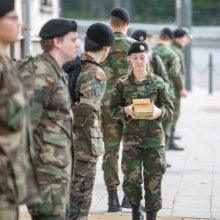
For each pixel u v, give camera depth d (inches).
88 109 488.4
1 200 343.6
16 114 346.6
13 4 356.8
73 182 495.2
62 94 401.4
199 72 2279.8
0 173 343.0
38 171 394.9
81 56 511.5
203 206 650.8
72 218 493.7
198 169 853.2
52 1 1178.0
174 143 1005.2
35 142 395.9
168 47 928.9
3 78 346.6
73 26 410.3
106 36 509.0
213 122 1342.3
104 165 624.7
